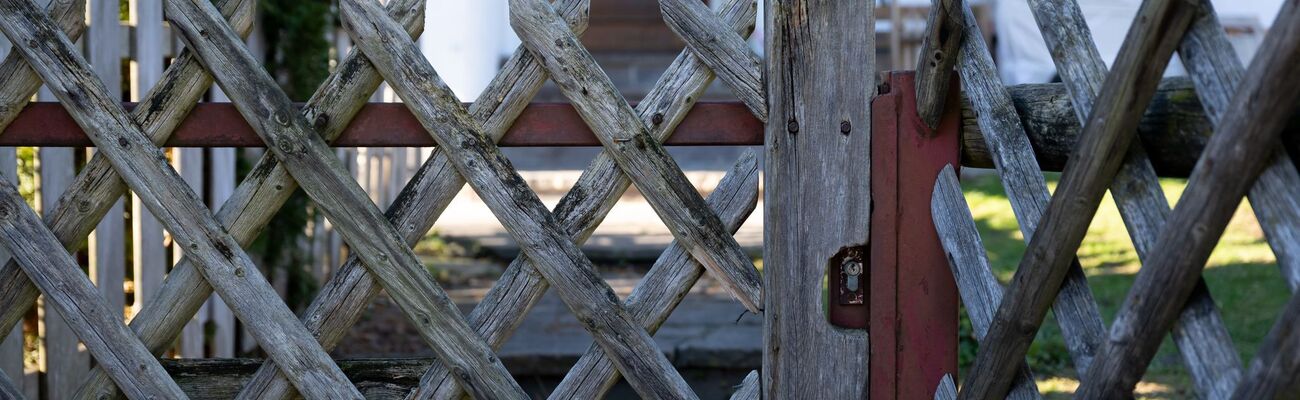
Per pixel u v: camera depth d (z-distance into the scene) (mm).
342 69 1884
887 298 1893
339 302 1934
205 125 1908
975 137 1863
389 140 1905
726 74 1882
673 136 1906
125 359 1937
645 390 1924
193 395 1983
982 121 1788
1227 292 3779
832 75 1867
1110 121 1574
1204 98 1517
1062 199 1630
